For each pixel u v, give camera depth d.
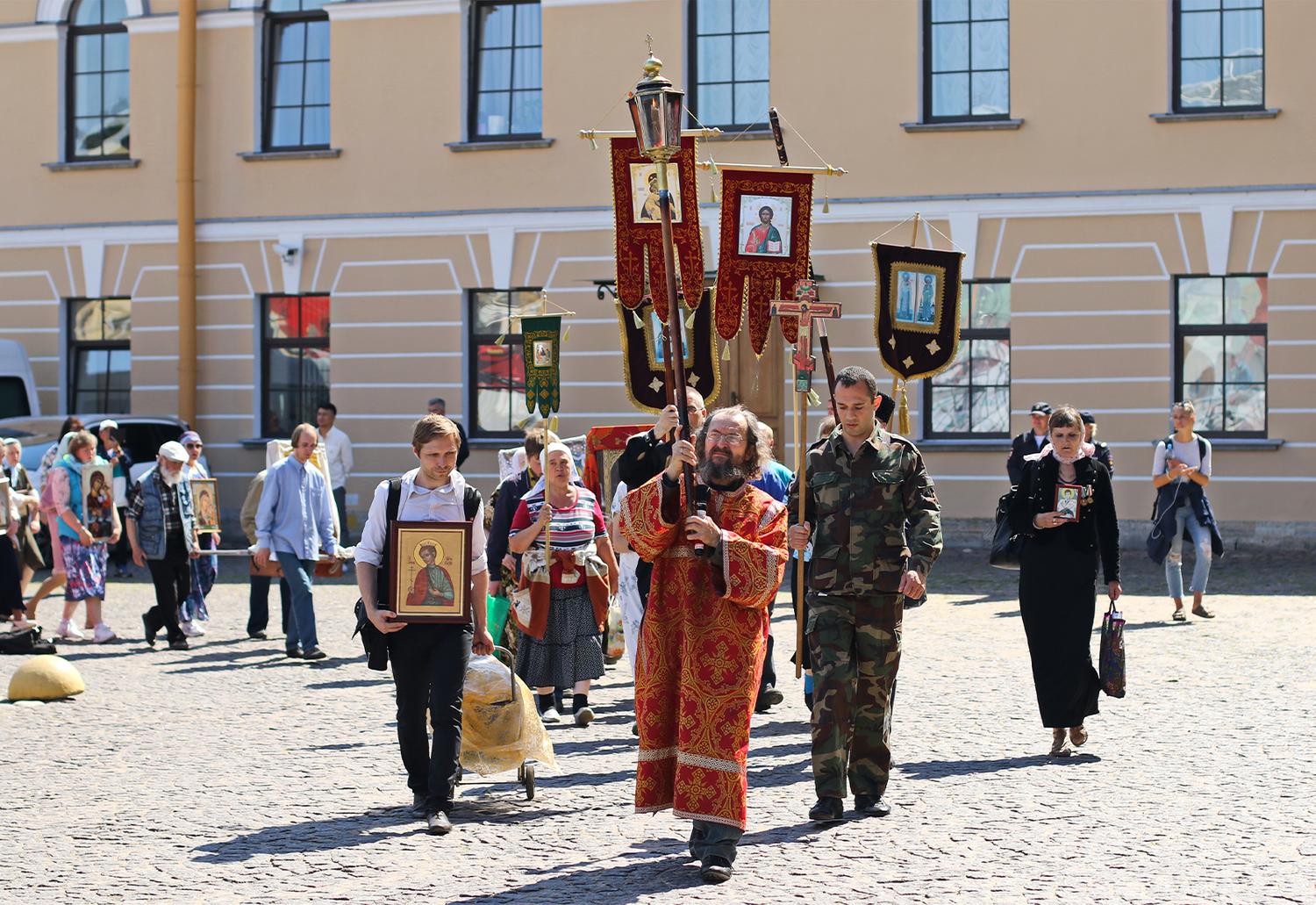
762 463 7.17
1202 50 21.28
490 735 8.33
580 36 23.17
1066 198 21.55
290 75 24.53
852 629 7.77
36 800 8.50
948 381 22.08
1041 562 9.20
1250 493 20.92
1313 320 20.80
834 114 22.25
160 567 14.59
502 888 6.66
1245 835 7.20
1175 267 21.23
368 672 13.00
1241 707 10.44
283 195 24.33
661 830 7.68
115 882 6.86
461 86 23.67
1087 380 21.53
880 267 11.41
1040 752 9.18
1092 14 21.47
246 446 24.47
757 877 6.71
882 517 7.77
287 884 6.79
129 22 24.83
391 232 23.92
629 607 10.55
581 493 10.73
